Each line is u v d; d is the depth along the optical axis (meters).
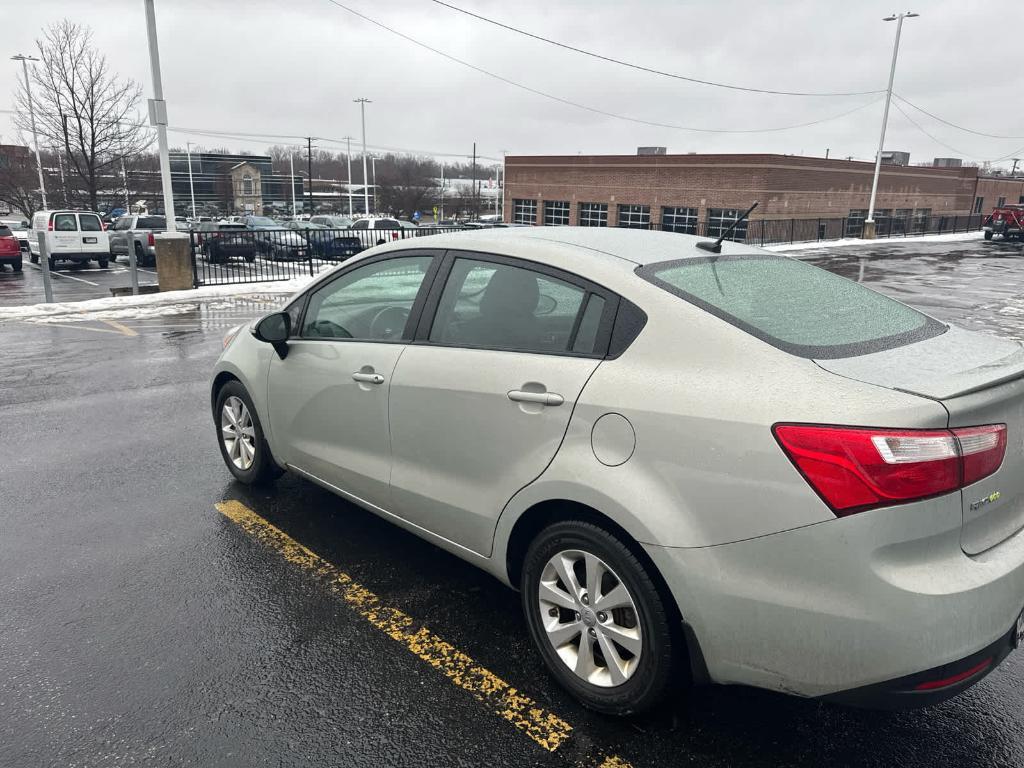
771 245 33.69
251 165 110.50
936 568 2.01
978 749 2.47
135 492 4.64
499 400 2.75
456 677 2.85
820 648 2.06
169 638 3.09
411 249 3.38
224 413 4.71
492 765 2.40
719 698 2.73
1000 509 2.21
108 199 32.31
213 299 15.15
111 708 2.65
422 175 102.50
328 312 3.78
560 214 51.53
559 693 2.75
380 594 3.45
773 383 2.17
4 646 3.02
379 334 3.47
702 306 2.44
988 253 30.23
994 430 2.12
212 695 2.73
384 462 3.39
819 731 2.55
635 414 2.35
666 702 2.70
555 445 2.57
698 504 2.21
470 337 3.00
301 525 4.18
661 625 2.35
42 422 6.16
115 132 27.33
